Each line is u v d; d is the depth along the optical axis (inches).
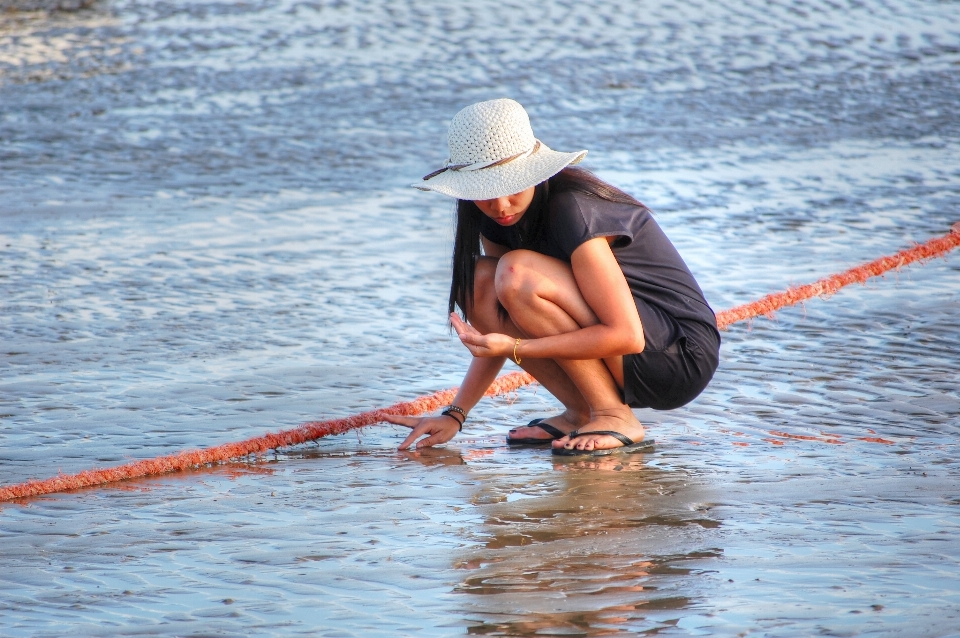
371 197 1202.0
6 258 981.2
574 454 550.0
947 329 749.9
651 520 449.1
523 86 1700.3
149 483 526.9
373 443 593.6
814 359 700.7
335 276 931.3
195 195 1214.3
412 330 795.4
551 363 573.6
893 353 705.6
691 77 1736.0
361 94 1683.1
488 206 524.4
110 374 698.2
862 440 553.6
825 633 341.7
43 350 745.0
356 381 689.6
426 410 645.9
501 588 384.8
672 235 1015.0
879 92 1614.2
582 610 364.8
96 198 1202.0
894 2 2256.4
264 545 436.1
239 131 1499.8
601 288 524.4
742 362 701.3
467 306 566.3
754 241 988.6
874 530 427.8
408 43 2020.2
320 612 371.2
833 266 904.9
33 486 509.7
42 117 1582.2
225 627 362.3
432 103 1624.0
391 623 360.8
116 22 2255.2
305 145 1424.7
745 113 1523.1
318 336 780.6
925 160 1267.2
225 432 598.2
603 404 564.7
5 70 1876.2
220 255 994.7
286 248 1016.9
